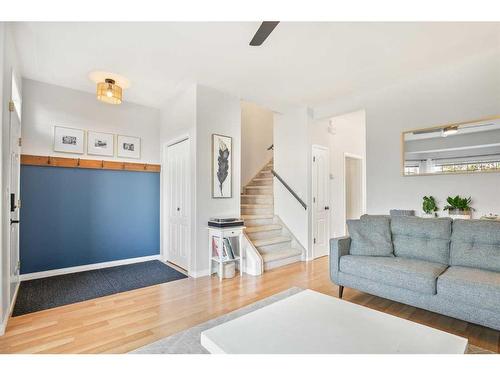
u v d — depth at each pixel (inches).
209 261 147.5
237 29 96.2
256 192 225.5
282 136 199.0
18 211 122.7
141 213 178.7
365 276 106.0
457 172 125.3
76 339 81.9
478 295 80.0
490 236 95.7
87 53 113.5
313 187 188.2
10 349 76.2
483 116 118.1
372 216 126.6
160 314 99.3
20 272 135.1
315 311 68.1
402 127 143.5
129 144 173.9
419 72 133.4
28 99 138.9
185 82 144.3
